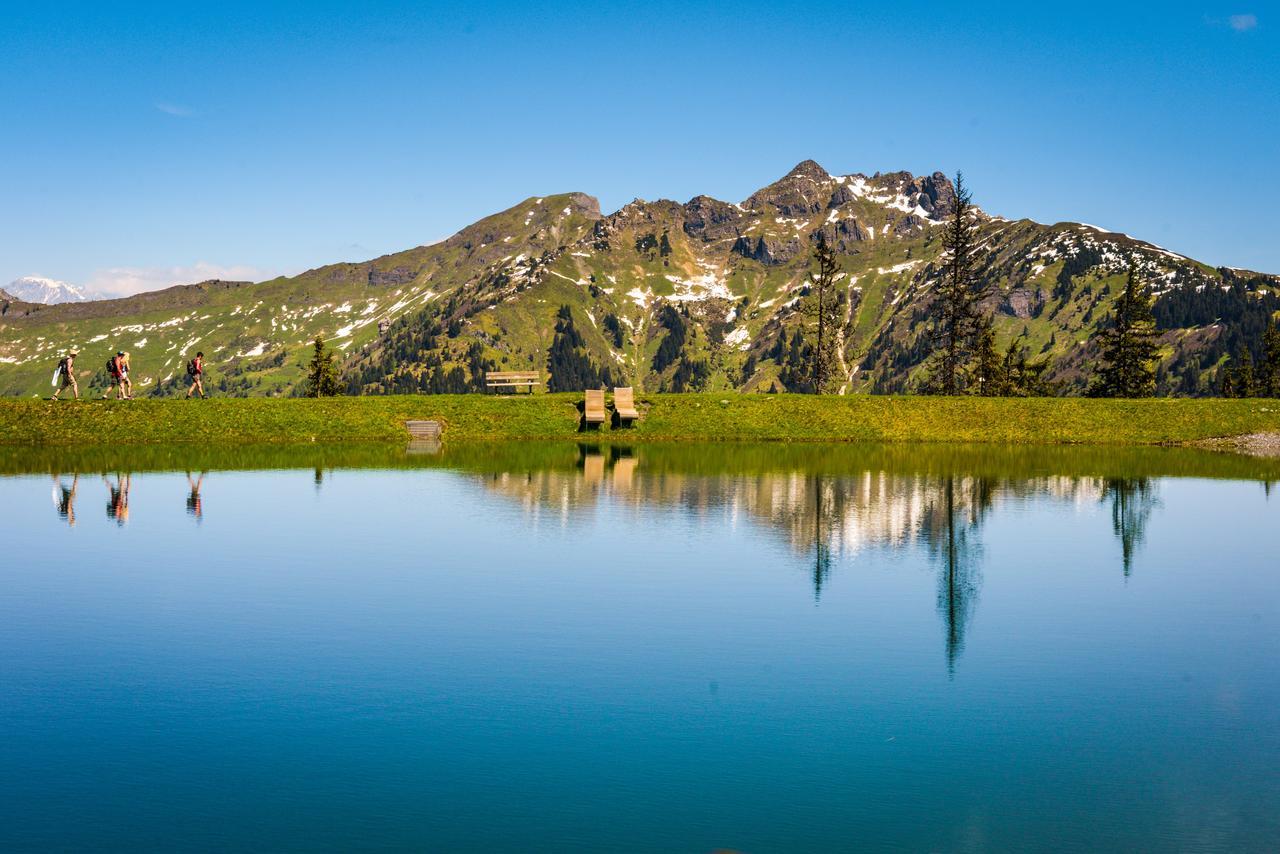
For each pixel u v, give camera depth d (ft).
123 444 219.20
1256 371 463.83
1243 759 58.39
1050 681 70.90
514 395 265.75
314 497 147.95
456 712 64.13
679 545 114.32
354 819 50.24
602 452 214.69
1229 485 170.09
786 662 74.13
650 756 57.77
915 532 124.06
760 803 52.26
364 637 79.25
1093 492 159.43
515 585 95.50
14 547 111.86
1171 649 78.38
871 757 58.03
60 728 61.46
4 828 49.24
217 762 56.80
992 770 56.59
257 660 73.82
